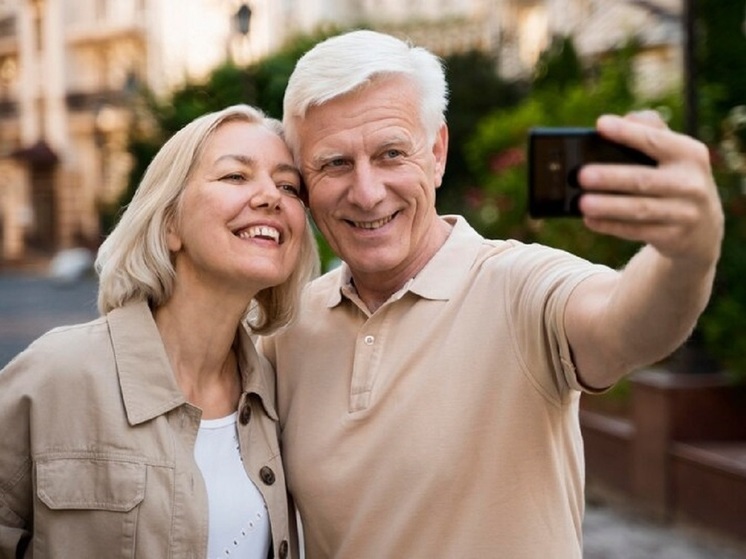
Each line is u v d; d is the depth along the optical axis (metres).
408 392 1.87
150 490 1.79
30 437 1.83
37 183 35.94
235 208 1.87
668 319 1.33
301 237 1.98
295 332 2.14
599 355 1.55
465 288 1.92
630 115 1.16
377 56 1.88
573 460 1.90
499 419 1.80
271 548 1.94
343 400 1.98
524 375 1.78
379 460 1.88
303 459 1.98
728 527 5.22
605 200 1.11
